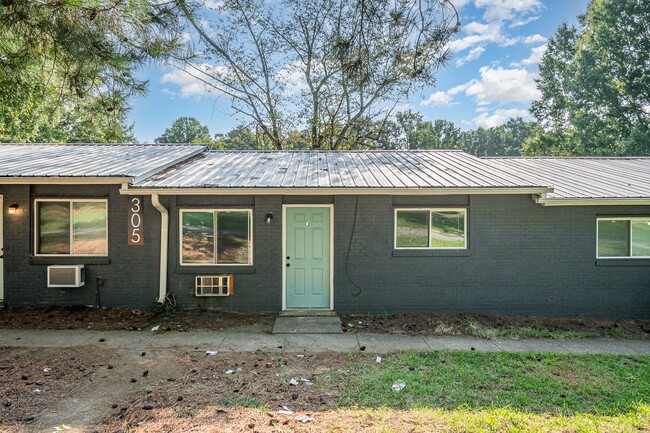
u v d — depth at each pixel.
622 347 6.41
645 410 4.05
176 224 8.11
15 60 5.34
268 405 4.12
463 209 8.19
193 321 7.52
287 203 8.18
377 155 11.23
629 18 26.20
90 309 8.02
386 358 5.71
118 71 5.51
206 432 3.55
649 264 8.17
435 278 8.15
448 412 3.97
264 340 6.57
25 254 8.09
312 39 19.42
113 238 8.11
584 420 3.81
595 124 27.56
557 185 8.69
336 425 3.69
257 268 8.15
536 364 5.46
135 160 9.27
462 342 6.56
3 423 3.82
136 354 5.82
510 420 3.80
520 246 8.16
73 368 5.25
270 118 22.02
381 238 8.13
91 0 4.84
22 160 8.91
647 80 25.83
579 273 8.15
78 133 20.61
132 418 3.85
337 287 8.14
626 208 8.20
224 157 10.65
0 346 6.11
